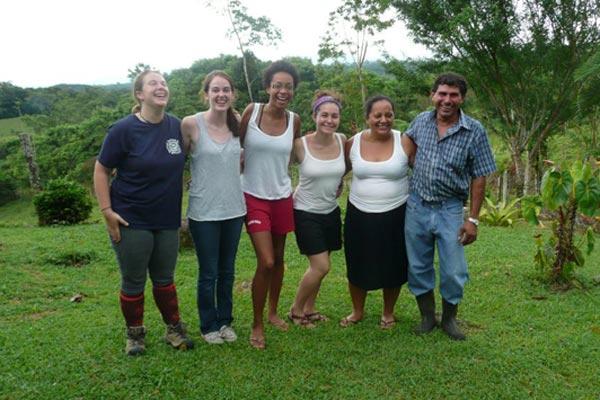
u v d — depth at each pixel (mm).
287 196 3883
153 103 3295
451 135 3719
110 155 3316
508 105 13328
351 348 3799
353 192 4055
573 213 5094
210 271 3742
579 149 13180
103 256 6879
